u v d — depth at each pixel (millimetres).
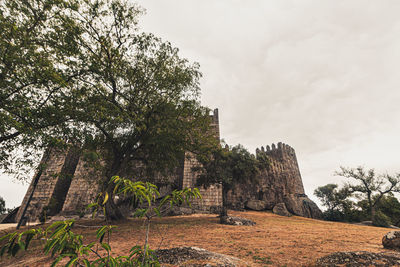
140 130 16547
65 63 12445
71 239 1921
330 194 44469
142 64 17109
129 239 10359
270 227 15391
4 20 9953
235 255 7164
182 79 17609
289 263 6203
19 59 9617
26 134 10344
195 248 6234
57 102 11867
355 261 5027
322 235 11492
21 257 7285
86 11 13398
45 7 11828
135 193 2219
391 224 32781
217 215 25562
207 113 20062
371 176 36469
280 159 47625
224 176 21234
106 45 14461
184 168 33594
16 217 31922
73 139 13438
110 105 14609
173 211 25391
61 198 34156
